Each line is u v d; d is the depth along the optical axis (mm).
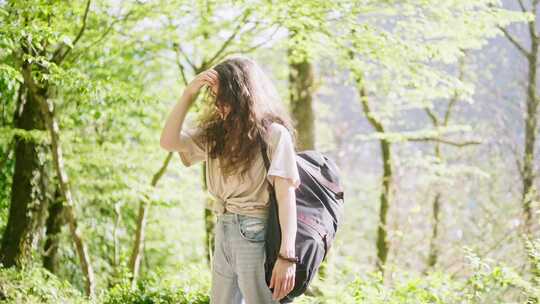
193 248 12273
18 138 6926
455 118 13812
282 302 2420
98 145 8695
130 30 6961
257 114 2398
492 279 4293
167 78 9852
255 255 2416
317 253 2344
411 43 6504
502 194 12031
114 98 5738
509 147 11305
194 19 6961
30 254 6820
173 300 4590
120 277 7211
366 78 8492
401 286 4496
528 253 4594
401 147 13164
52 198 8539
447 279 4578
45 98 5832
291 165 2293
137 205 10914
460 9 6613
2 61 6043
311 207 2410
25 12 5098
